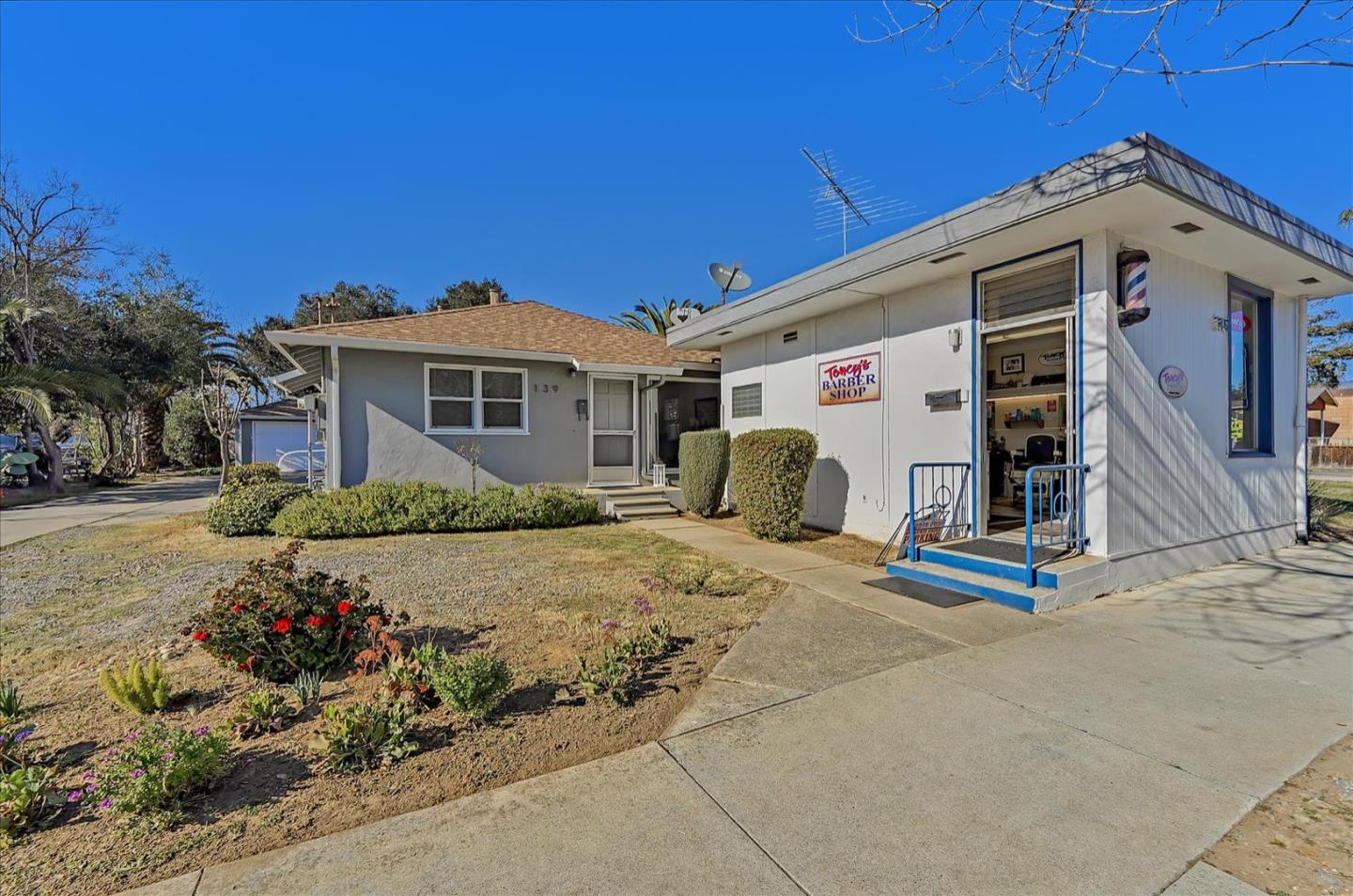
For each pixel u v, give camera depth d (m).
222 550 7.89
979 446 7.04
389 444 10.70
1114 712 3.24
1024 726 3.09
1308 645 4.28
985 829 2.25
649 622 4.50
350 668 3.82
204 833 2.24
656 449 12.89
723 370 12.02
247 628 3.59
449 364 11.16
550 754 2.82
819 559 7.35
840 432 9.11
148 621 4.95
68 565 7.14
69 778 2.65
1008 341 8.87
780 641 4.37
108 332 21.19
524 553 7.63
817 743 2.92
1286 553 7.68
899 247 6.81
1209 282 6.86
